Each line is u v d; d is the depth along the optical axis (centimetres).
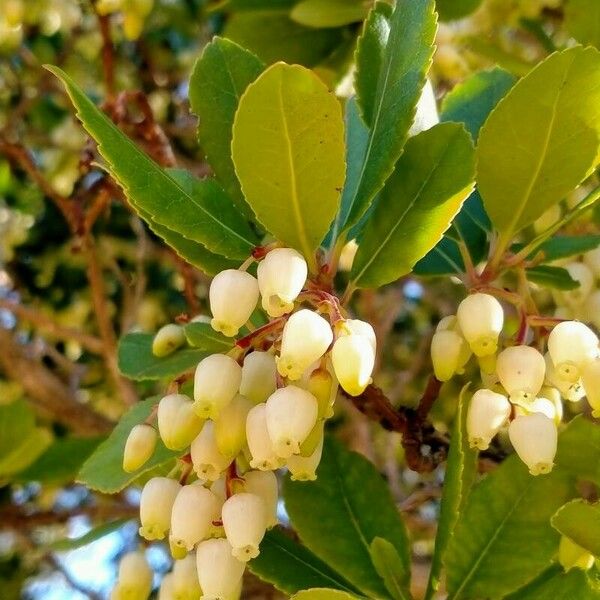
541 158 12
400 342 34
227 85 13
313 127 10
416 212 12
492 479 13
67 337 26
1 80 32
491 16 23
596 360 11
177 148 32
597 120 12
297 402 10
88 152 20
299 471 11
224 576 11
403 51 12
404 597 13
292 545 14
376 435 30
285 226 11
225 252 11
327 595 10
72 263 32
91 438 21
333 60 22
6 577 34
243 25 21
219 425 11
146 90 32
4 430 20
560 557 13
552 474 13
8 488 31
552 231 13
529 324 12
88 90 33
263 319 14
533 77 11
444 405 28
